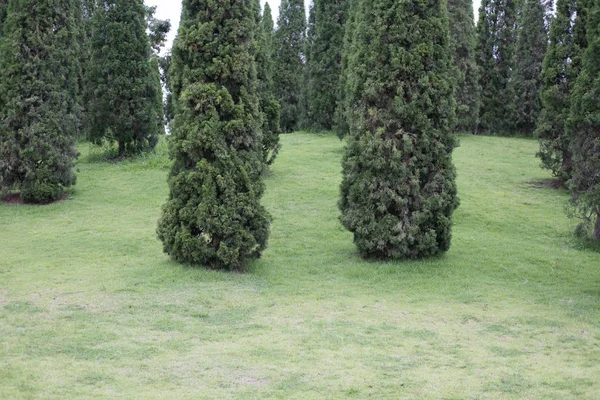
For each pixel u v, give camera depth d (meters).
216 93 12.45
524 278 12.69
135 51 23.30
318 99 32.97
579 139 13.99
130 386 6.64
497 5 37.50
